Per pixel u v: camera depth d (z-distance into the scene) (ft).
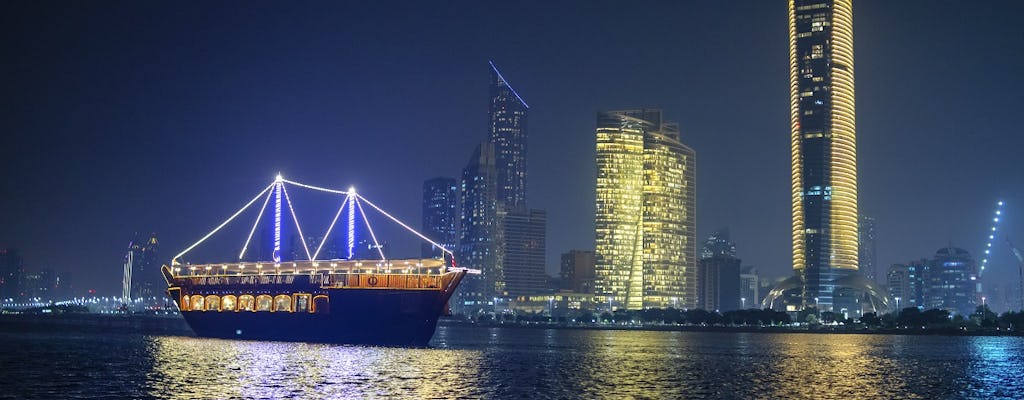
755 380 576.20
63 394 449.89
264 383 495.82
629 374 607.37
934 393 513.45
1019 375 630.74
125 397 440.45
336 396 451.94
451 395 465.88
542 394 480.23
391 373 554.05
